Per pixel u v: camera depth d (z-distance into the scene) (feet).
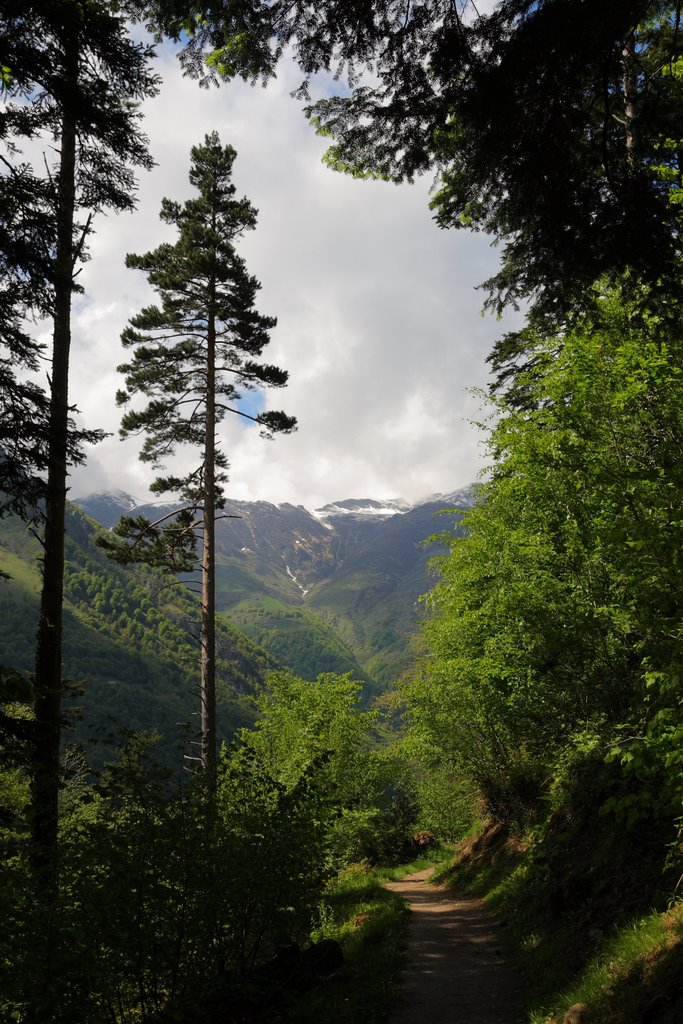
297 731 79.25
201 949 21.40
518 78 13.69
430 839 103.65
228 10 14.21
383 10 13.39
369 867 102.06
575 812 35.45
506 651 38.22
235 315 69.00
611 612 30.12
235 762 25.79
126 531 65.41
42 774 21.43
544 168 15.78
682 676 17.04
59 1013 16.66
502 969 29.99
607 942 22.68
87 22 26.66
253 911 23.03
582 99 14.79
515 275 21.58
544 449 32.01
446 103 14.96
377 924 39.99
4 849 18.53
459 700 59.41
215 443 67.36
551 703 37.91
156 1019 18.29
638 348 27.02
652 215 16.19
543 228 17.31
